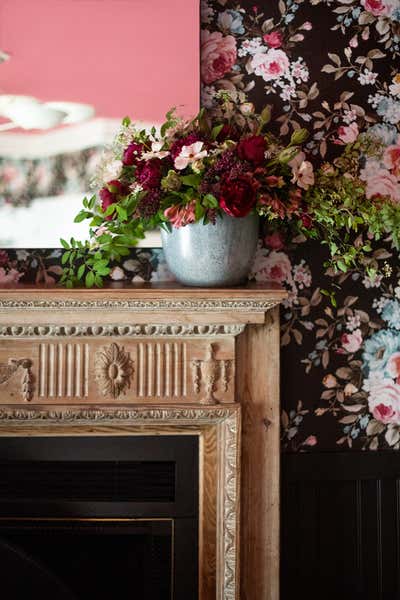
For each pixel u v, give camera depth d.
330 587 2.21
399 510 2.23
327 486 2.22
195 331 1.99
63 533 2.11
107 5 2.11
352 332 2.22
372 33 2.22
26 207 2.11
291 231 2.19
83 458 2.07
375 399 2.22
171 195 1.85
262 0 2.19
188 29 2.13
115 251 2.00
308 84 2.20
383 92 2.21
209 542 2.08
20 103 2.10
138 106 2.12
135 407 2.00
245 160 1.84
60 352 2.01
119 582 2.12
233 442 2.02
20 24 2.10
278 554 2.11
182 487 2.08
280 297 1.91
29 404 2.00
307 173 2.01
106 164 2.00
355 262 2.22
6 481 2.09
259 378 2.10
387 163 2.22
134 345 2.02
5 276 2.14
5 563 1.68
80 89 2.11
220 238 1.88
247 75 2.18
